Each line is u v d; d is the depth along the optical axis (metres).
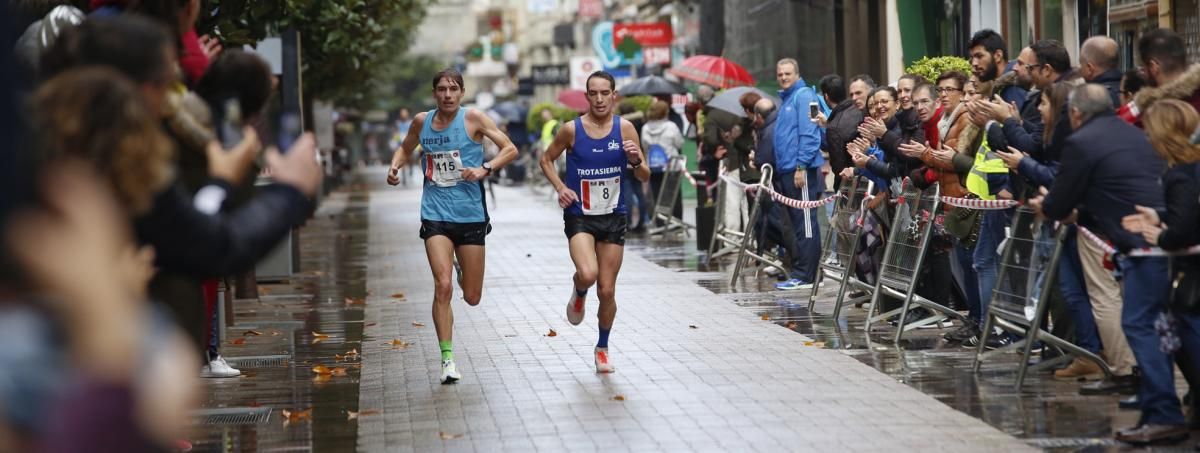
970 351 25.77
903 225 27.86
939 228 27.28
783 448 17.86
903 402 20.83
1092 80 22.16
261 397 22.89
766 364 24.83
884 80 59.41
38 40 16.47
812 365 24.61
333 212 88.56
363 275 45.22
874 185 31.12
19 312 6.83
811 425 19.30
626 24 105.75
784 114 38.12
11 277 6.77
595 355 24.45
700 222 49.59
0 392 6.72
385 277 44.28
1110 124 18.58
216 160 11.42
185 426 18.72
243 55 15.05
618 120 23.69
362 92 110.38
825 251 32.78
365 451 18.38
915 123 28.73
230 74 14.91
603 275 23.94
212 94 14.93
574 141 23.58
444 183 23.75
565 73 171.88
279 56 42.19
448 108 23.64
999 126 23.88
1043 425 18.86
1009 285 22.73
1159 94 19.44
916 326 27.41
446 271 23.64
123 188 8.85
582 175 23.62
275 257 43.59
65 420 6.86
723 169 49.25
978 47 27.20
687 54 119.31
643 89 69.75
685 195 85.38
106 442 6.97
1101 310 20.91
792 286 37.53
